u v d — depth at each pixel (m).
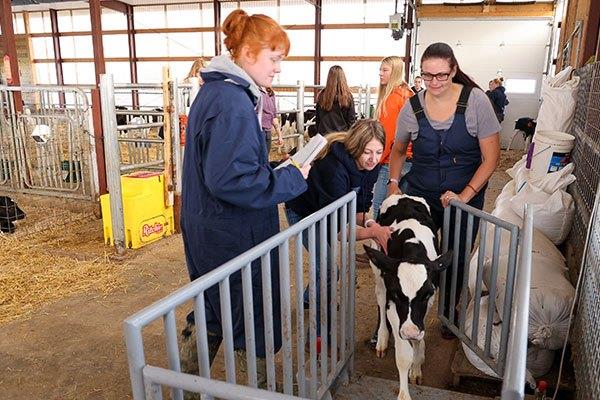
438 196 2.68
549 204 3.17
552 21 10.88
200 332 1.17
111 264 3.83
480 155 2.62
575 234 2.97
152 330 2.86
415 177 2.76
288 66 14.21
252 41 1.52
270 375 1.50
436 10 11.55
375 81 13.54
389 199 2.67
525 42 11.20
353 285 2.13
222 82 1.50
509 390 0.73
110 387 2.38
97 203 4.89
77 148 4.90
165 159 4.36
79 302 3.24
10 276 3.59
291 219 2.57
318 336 2.48
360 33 13.40
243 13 1.56
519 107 11.50
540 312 2.18
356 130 2.15
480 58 11.54
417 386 2.20
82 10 15.98
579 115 3.75
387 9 13.05
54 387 2.38
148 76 15.85
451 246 2.66
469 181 2.62
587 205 2.74
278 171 1.60
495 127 2.45
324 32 13.70
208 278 1.15
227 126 1.44
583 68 3.81
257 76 1.58
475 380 2.42
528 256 1.36
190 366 1.77
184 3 14.91
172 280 3.58
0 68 9.29
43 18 16.56
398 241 2.30
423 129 2.58
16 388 2.37
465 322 2.47
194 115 1.54
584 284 2.11
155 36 15.47
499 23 11.25
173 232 4.58
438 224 2.74
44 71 17.11
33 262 3.85
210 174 1.46
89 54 16.34
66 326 2.94
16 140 5.14
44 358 2.61
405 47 13.09
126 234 4.13
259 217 1.63
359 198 2.45
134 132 6.77
